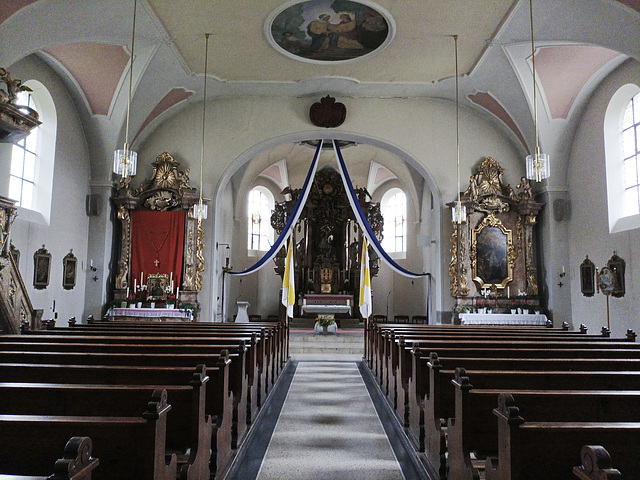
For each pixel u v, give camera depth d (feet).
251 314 74.74
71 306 44.57
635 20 29.71
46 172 41.16
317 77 47.60
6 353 16.35
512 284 49.88
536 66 42.65
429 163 51.78
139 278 48.98
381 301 77.56
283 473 16.07
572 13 32.94
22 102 38.78
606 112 42.96
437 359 16.08
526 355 19.47
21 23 29.68
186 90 48.91
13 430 9.21
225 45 41.42
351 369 38.19
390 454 17.99
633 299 39.04
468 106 52.42
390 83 48.83
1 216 28.02
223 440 15.67
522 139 50.24
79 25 33.76
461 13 36.14
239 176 68.95
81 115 45.88
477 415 12.76
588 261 44.88
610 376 14.51
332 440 19.66
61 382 14.05
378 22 37.78
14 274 29.14
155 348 19.12
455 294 49.47
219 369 15.34
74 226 44.98
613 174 42.55
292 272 45.96
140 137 50.52
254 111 51.90
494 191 50.42
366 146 69.72
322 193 76.74
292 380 33.09
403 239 76.74
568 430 9.19
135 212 49.73
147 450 9.36
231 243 69.41
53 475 6.12
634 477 9.14
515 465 9.19
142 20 36.09
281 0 34.76
